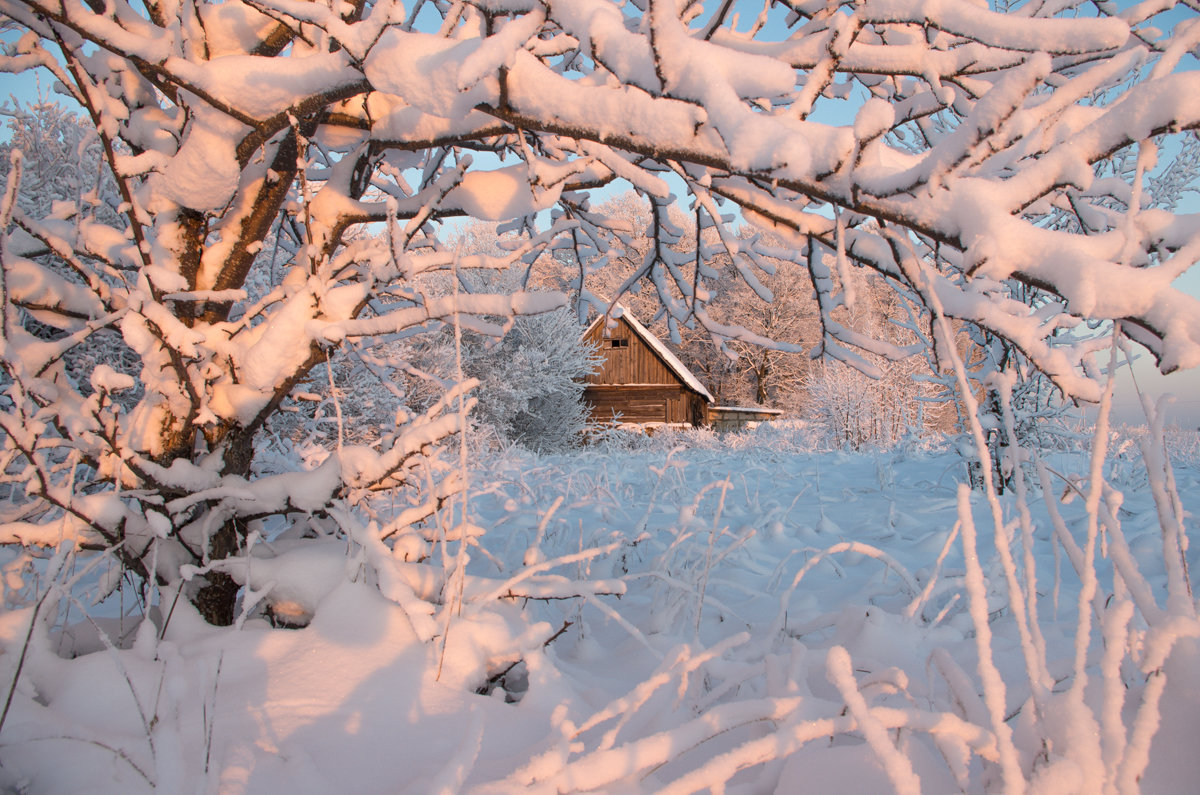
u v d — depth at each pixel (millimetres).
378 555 2143
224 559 2182
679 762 1562
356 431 10172
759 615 2965
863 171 1603
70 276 5969
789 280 32812
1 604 1904
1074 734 992
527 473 6914
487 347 2803
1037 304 5445
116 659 1315
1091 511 1054
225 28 2361
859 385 16438
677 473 6758
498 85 1763
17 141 5801
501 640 2012
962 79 2078
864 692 1551
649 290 33156
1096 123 1419
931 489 6836
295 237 3730
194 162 2184
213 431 2363
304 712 1613
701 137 1670
